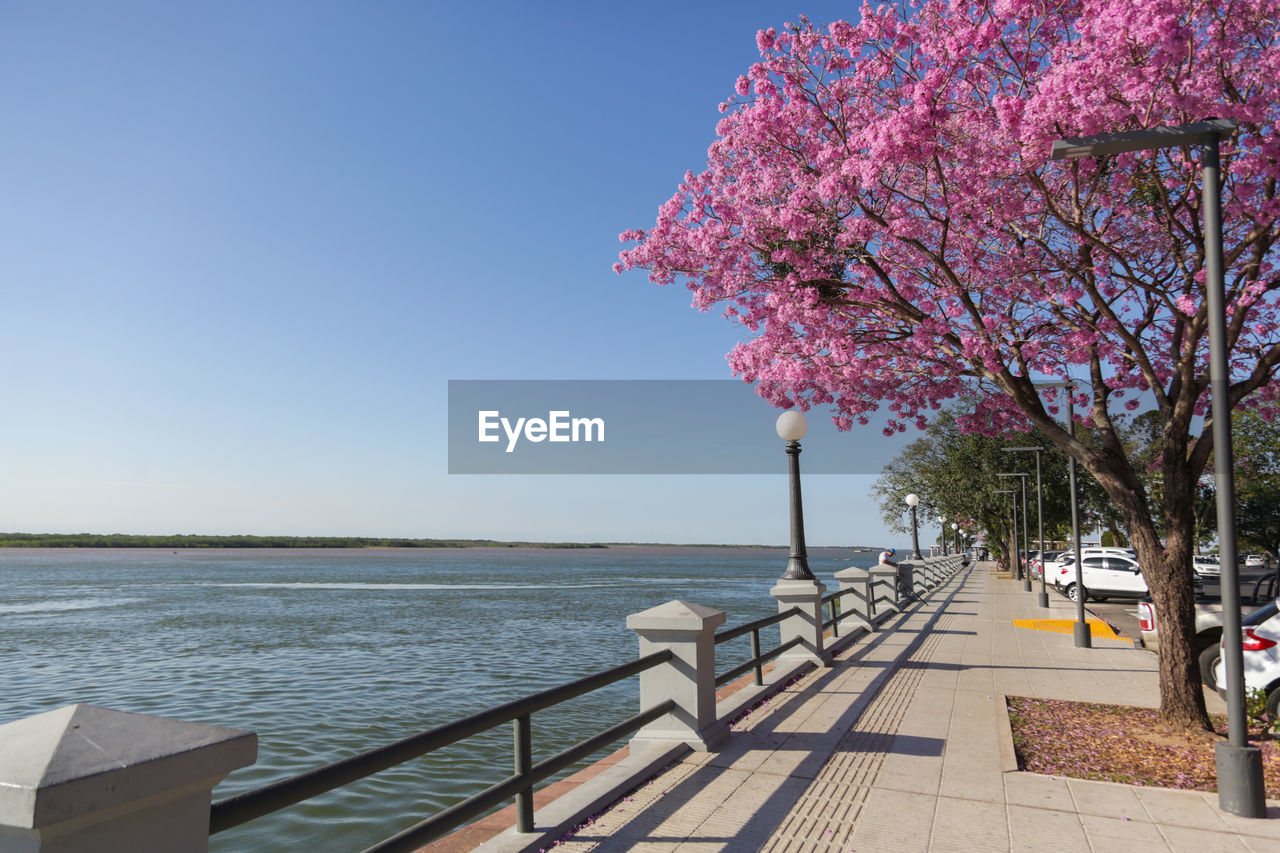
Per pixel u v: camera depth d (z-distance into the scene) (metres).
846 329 9.48
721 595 49.53
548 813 4.93
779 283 9.02
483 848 4.36
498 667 19.27
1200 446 7.64
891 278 9.90
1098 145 5.85
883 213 8.79
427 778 9.66
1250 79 6.91
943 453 44.53
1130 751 6.88
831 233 8.72
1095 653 13.05
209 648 23.66
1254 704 7.72
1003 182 8.14
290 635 26.94
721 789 5.62
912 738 7.18
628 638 25.50
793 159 9.00
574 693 4.97
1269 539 45.03
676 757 6.34
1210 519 43.91
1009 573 46.62
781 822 4.99
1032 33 7.99
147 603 44.28
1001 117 7.22
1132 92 6.64
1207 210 5.62
